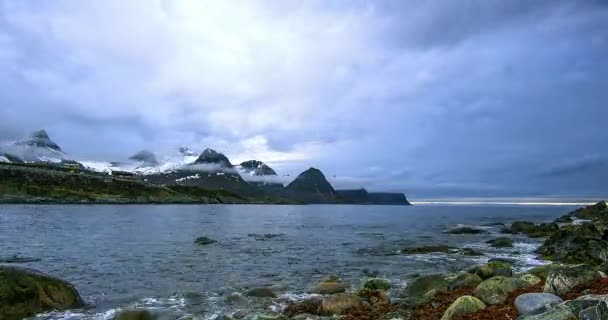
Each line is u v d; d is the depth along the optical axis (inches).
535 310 505.0
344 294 754.2
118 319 671.8
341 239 2257.6
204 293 901.8
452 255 1550.2
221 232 2652.6
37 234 2185.0
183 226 3115.2
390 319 599.8
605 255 1219.2
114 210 6003.9
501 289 671.8
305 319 658.8
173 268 1232.8
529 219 4756.4
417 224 3811.5
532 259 1416.1
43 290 749.9
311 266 1302.9
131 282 1019.9
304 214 6801.2
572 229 1807.3
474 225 3570.4
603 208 3673.7
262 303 814.5
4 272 726.5
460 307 585.9
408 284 948.6
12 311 692.1
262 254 1582.2
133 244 1828.2
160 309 767.7
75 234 2226.9
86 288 946.1
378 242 2092.8
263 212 7475.4
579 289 578.6
